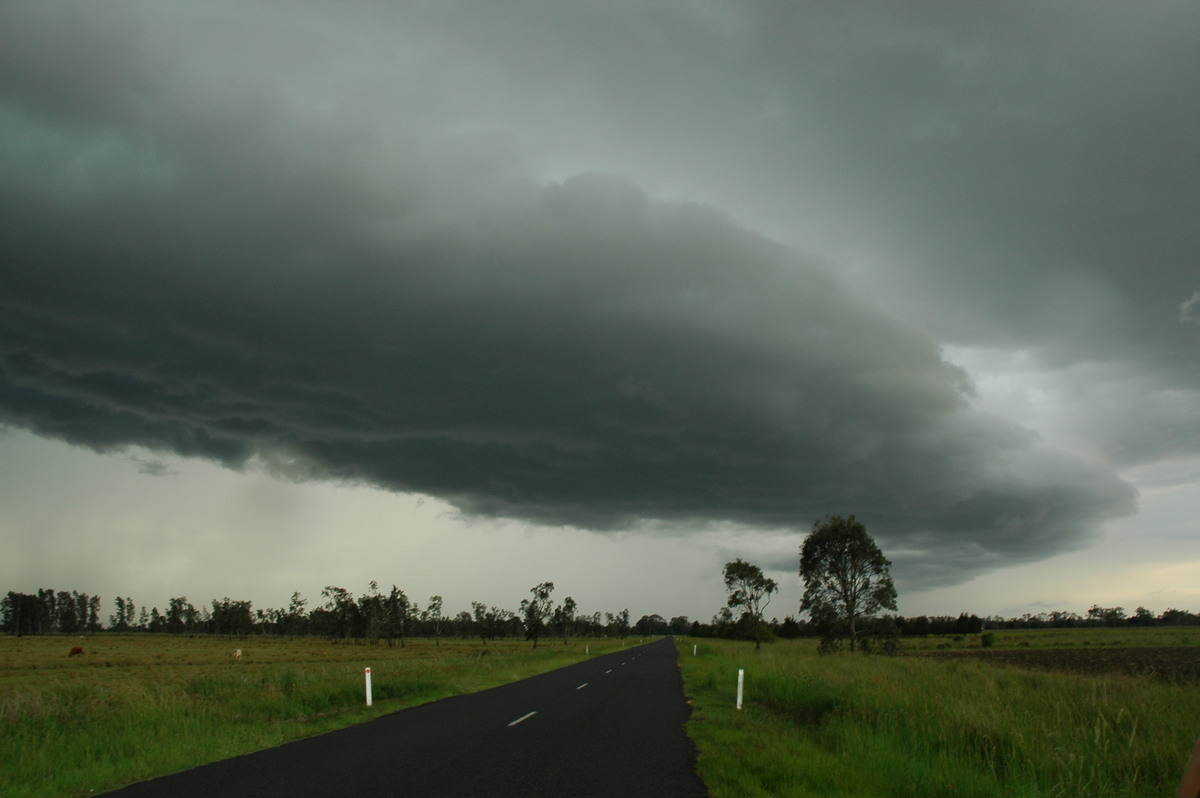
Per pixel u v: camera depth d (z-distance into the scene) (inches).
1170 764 423.2
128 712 605.6
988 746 490.9
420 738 554.6
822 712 733.9
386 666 1318.9
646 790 370.0
